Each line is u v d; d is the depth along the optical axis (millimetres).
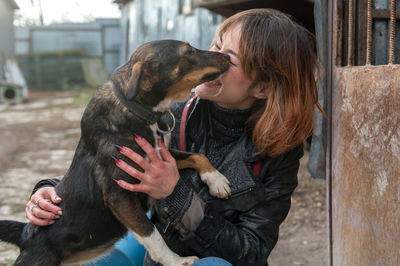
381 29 2500
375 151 1815
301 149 2092
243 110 2039
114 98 1918
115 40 20906
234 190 1954
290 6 4941
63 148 7727
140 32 14172
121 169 1873
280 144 1911
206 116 2123
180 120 2172
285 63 1869
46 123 10312
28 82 20156
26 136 8758
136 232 1909
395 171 1698
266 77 1926
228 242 1873
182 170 2094
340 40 2348
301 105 1910
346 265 2119
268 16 1940
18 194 5145
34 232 2064
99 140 1925
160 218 2023
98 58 20875
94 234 2018
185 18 10203
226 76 1926
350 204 2043
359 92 1931
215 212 1912
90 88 19469
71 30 20609
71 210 2018
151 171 1809
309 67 1952
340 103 2146
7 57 18188
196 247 1894
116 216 1922
